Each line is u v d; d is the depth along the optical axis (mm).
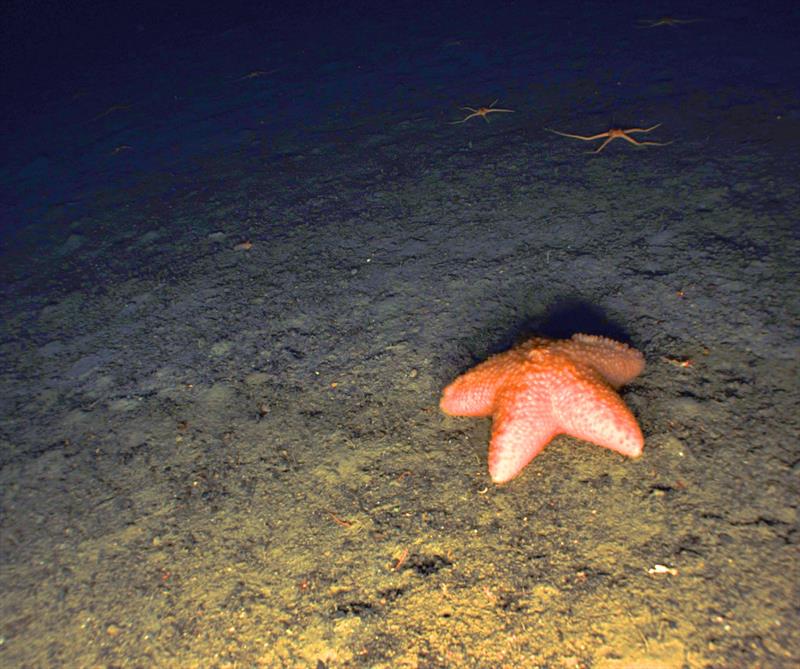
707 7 2139
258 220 1392
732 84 1558
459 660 640
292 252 1258
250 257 1271
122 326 1161
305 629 688
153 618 724
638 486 755
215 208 1479
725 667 593
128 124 2188
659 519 719
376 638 670
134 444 925
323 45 2607
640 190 1222
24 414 1016
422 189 1377
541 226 1180
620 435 690
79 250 1438
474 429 851
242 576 750
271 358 1019
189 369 1033
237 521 805
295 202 1431
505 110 1664
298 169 1582
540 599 673
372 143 1637
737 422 796
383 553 745
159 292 1228
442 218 1264
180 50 3084
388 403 907
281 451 874
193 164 1744
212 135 1920
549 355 756
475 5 2758
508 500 771
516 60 2006
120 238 1447
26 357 1137
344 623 687
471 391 795
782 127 1331
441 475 809
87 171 1865
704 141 1340
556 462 796
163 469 882
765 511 707
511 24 2389
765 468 747
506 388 750
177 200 1560
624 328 941
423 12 2824
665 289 988
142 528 817
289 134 1804
